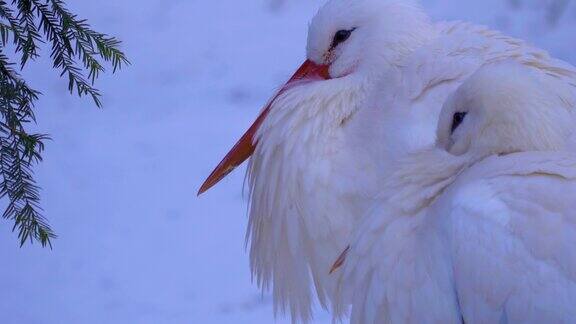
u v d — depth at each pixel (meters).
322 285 10.12
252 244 10.56
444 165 7.94
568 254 7.04
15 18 9.20
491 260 7.23
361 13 10.36
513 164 7.48
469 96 8.05
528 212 7.21
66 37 9.16
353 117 9.97
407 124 9.47
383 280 7.86
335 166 9.80
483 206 7.35
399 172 8.06
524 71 8.04
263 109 10.61
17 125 9.02
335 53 10.50
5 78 9.01
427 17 10.47
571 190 7.21
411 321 7.78
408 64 9.88
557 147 7.79
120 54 9.31
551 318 7.04
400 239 7.82
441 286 7.57
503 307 7.23
